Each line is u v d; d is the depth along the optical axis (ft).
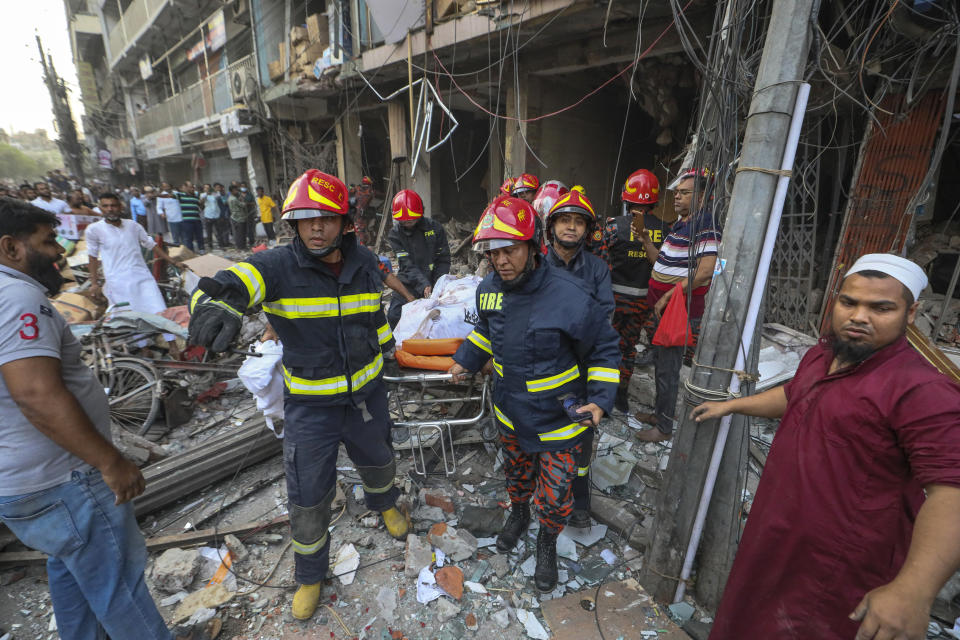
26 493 4.67
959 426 3.40
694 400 6.38
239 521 9.19
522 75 26.91
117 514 5.21
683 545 6.80
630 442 11.28
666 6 18.95
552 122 28.91
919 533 3.41
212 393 14.20
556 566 7.42
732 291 6.02
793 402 4.60
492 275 7.07
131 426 12.56
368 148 45.60
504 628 6.89
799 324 18.12
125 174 108.88
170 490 9.36
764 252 5.83
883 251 15.94
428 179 36.73
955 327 16.02
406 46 27.27
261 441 10.73
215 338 5.34
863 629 3.42
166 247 24.03
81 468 4.94
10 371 4.21
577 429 6.78
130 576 5.41
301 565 6.90
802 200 18.25
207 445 10.43
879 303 3.74
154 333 13.76
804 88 5.39
